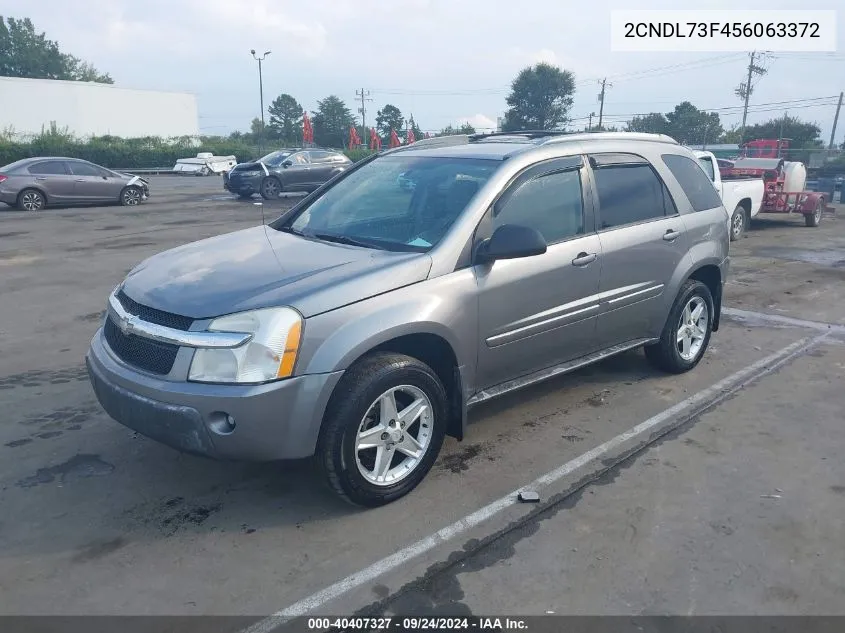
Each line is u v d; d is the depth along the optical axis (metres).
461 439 4.22
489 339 4.20
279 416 3.42
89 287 9.31
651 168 5.46
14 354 6.47
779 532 3.60
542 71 70.00
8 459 4.36
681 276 5.51
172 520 3.71
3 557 3.38
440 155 4.86
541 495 3.96
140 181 21.17
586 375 5.85
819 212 16.75
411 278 3.83
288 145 70.19
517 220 4.39
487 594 3.13
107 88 57.84
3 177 18.53
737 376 5.86
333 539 3.54
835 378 5.83
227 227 15.40
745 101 57.66
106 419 4.96
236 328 3.41
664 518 3.73
